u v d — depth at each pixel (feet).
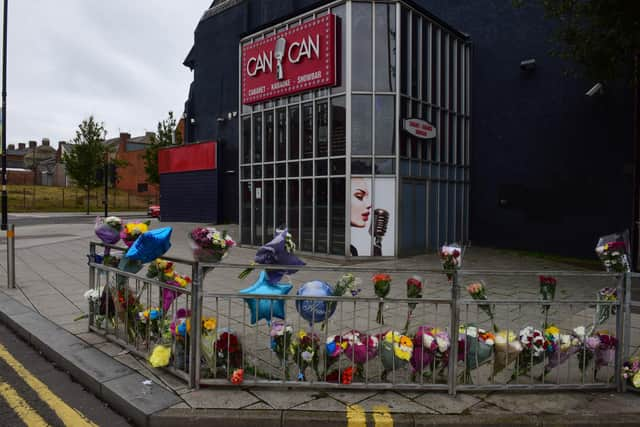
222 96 72.08
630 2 25.46
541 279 12.39
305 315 11.93
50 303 20.80
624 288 11.91
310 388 11.64
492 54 45.19
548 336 12.03
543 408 10.84
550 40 34.32
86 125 108.47
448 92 43.80
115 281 15.10
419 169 39.63
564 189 40.70
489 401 11.16
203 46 76.13
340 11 37.09
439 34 42.29
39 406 11.44
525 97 43.06
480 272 11.49
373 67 36.68
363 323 17.49
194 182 74.02
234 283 26.73
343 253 36.65
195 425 10.10
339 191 36.99
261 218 43.60
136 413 10.52
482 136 46.03
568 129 40.37
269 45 41.47
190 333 11.60
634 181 35.24
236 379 11.41
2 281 25.91
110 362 13.41
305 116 39.63
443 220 43.09
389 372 12.84
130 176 169.07
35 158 238.68
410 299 11.68
